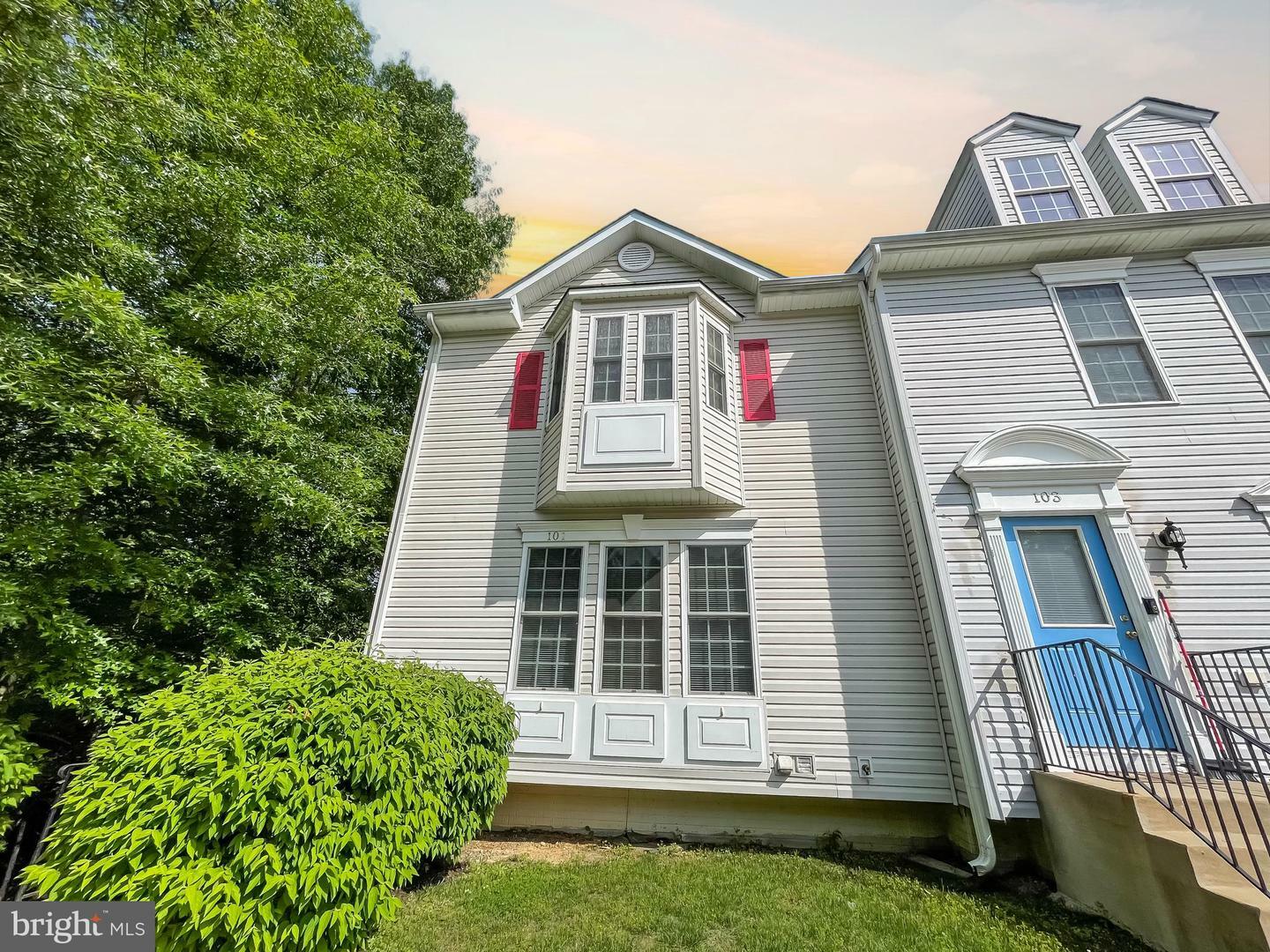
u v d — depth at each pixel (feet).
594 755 19.83
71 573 19.07
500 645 22.30
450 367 28.86
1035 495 19.24
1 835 14.67
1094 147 26.73
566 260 29.30
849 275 25.39
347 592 32.60
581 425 23.45
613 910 13.07
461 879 15.31
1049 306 22.34
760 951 11.08
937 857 17.95
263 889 9.29
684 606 21.67
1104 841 12.91
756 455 24.06
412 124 50.85
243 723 10.94
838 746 19.02
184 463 19.79
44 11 15.23
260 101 28.30
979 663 17.56
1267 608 17.06
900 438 21.54
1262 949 8.73
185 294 24.17
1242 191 23.81
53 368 18.19
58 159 17.52
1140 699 16.52
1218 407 19.77
